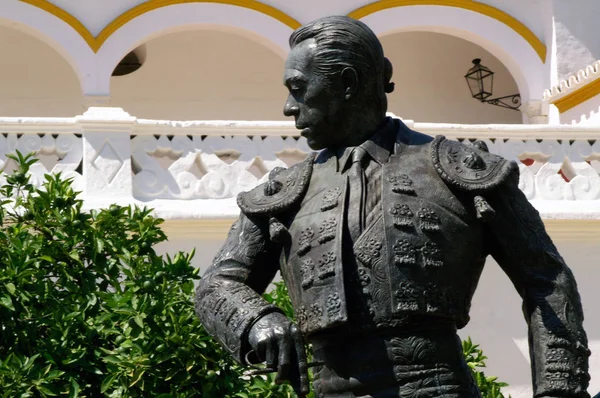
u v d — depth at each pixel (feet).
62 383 24.72
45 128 39.29
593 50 64.85
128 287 25.41
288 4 63.77
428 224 14.47
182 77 71.00
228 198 40.32
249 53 71.46
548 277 14.75
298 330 14.30
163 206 39.58
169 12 62.44
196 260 39.73
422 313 14.25
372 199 14.70
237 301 14.73
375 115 15.24
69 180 27.50
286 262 15.02
